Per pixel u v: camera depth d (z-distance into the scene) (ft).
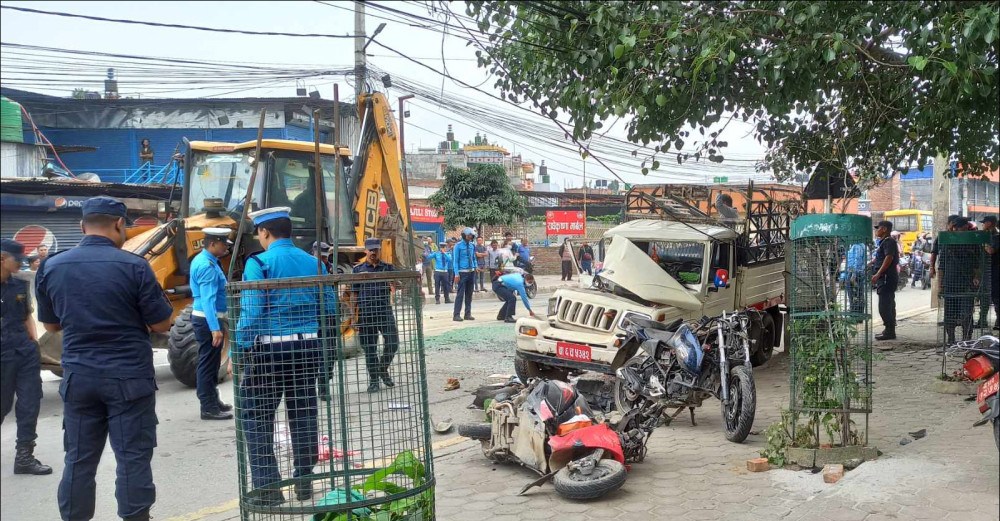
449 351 42.32
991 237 35.29
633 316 26.09
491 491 19.06
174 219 33.94
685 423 26.20
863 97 32.50
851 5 28.45
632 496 18.28
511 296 56.29
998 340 17.57
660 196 38.63
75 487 14.82
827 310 19.66
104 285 14.67
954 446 20.57
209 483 20.27
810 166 36.04
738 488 18.42
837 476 18.35
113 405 14.79
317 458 14.94
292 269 17.53
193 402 30.07
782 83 26.78
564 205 156.35
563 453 18.97
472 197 113.29
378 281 13.52
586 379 27.66
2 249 14.02
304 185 36.60
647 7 29.76
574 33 28.84
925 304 73.51
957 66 25.16
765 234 38.81
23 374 19.90
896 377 32.32
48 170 38.37
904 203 154.92
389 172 40.04
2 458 14.94
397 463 13.97
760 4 29.07
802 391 20.13
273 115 88.99
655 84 27.20
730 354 23.88
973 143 39.14
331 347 13.75
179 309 33.50
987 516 15.23
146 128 89.61
